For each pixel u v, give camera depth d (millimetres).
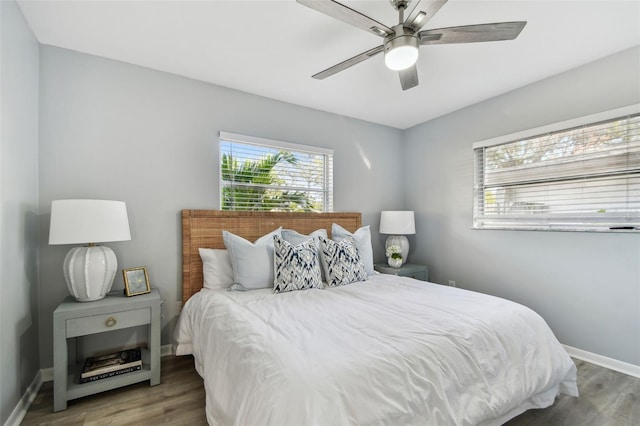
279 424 887
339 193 3467
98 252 1921
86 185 2174
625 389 1912
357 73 2490
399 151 4016
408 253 3967
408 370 1147
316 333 1362
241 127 2816
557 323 2502
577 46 2105
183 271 2465
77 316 1740
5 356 1488
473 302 1839
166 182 2467
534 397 1560
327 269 2479
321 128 3330
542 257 2607
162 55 2232
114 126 2277
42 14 1762
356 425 947
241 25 1882
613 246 2209
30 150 1879
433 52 2180
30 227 1864
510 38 1553
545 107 2588
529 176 2738
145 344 2336
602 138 2287
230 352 1356
